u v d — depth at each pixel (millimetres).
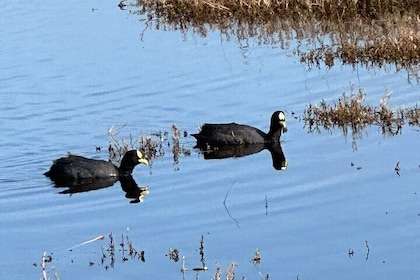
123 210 17484
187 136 21672
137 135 21812
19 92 24750
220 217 16891
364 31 29578
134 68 26484
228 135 21094
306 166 19391
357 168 18984
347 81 24719
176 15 32344
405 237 15633
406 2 32281
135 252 15461
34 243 16016
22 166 20062
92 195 18375
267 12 32375
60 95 24438
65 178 19281
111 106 23578
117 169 19578
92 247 15758
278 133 21188
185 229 16422
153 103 23688
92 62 27156
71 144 21312
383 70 25453
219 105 23484
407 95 23281
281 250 15383
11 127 22344
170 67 26500
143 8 33688
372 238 15688
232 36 29719
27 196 18375
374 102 22953
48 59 27516
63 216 17281
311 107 22641
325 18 31672
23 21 31938
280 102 23500
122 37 29781
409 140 20438
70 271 14789
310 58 26516
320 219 16594
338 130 21531
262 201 17578
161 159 20375
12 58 27719
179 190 18453
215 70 26141
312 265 14781
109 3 34719
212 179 18953
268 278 14336
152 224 16719
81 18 32281
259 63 26609
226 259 15094
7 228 16750
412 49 26516
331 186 18125
